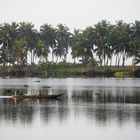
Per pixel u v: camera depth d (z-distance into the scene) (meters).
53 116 75.62
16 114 77.69
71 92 125.19
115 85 157.62
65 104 93.19
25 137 60.09
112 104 93.31
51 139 59.22
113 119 72.38
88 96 112.31
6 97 108.69
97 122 69.81
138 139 58.91
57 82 182.00
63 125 67.56
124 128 65.12
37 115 76.50
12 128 65.25
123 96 112.31
